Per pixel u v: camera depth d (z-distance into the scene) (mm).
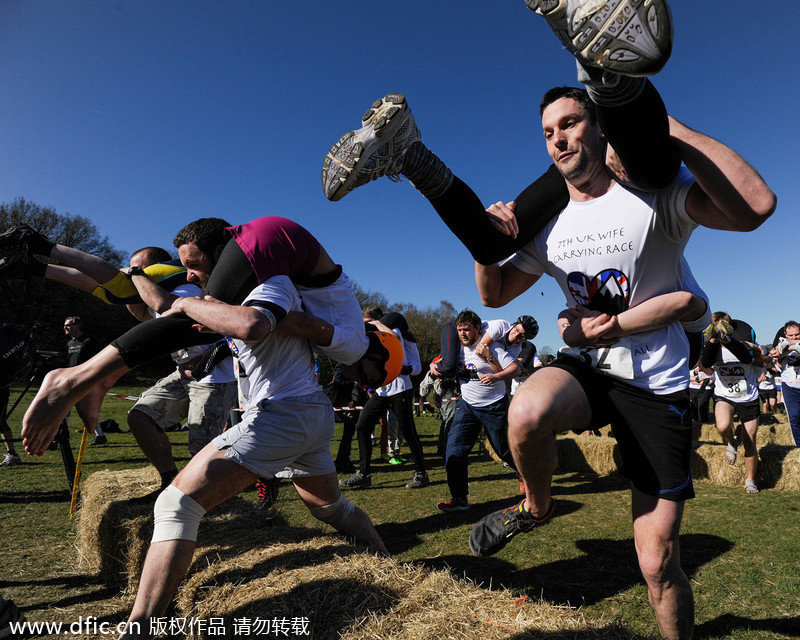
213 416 4012
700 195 1649
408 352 5938
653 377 1904
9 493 5734
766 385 13406
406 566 2301
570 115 1808
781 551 3594
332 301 2465
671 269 1905
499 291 2234
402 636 1740
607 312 1981
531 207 1927
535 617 1771
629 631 1674
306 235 2363
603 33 1041
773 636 2457
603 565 3439
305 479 2689
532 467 1868
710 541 3836
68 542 4078
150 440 3803
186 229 2598
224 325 1938
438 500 5414
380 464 8195
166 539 2047
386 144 1456
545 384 1864
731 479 6109
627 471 1970
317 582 2146
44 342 37469
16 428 11578
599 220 1884
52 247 2738
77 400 2043
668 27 1010
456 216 1701
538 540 3980
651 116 1366
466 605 1916
